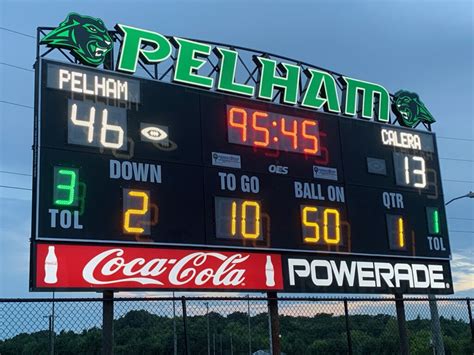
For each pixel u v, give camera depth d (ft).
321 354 61.36
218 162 42.29
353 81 51.26
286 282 42.88
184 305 34.37
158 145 40.27
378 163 50.21
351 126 49.83
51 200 35.42
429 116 55.72
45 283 34.24
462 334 81.51
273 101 46.44
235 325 81.35
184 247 39.45
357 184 48.37
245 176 43.09
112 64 40.96
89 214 36.40
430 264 50.57
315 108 48.39
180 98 42.24
